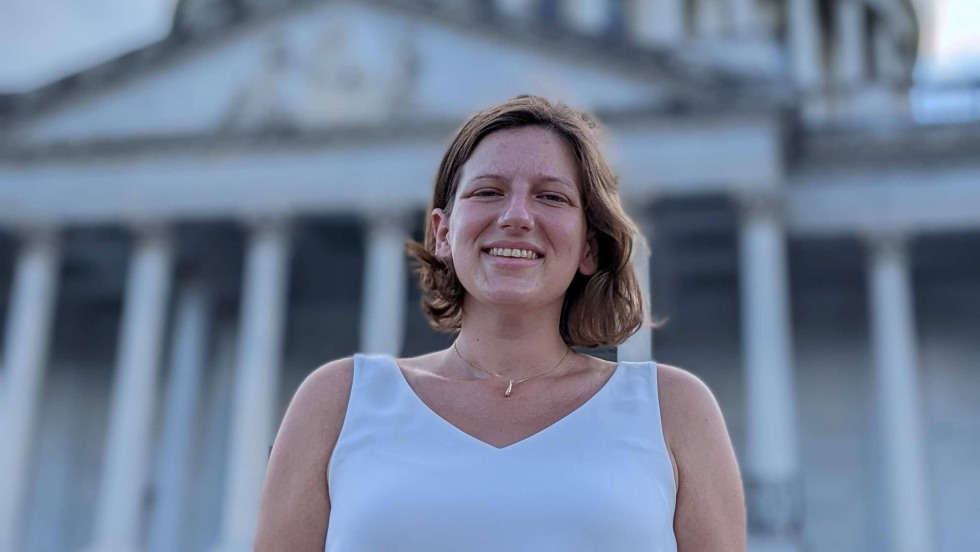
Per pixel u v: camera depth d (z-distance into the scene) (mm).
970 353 41469
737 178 35344
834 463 41094
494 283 3340
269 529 3123
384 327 36562
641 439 3035
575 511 2814
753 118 35688
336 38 40719
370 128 38688
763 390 33531
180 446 42594
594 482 2873
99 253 43906
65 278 46844
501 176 3449
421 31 40156
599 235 3730
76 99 41844
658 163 36000
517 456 2939
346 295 47406
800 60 56969
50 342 48656
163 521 41906
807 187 38656
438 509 2826
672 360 42781
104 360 48875
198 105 41094
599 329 3729
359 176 38406
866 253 38344
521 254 3385
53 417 47812
